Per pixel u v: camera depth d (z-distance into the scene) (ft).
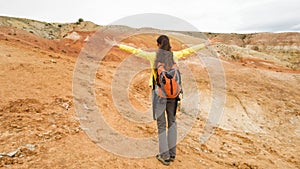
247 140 27.66
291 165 21.85
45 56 41.34
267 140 30.17
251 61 139.54
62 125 15.26
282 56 305.12
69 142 13.19
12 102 17.40
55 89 22.15
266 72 65.26
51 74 26.76
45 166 10.67
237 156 20.03
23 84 21.89
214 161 16.53
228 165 16.58
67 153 12.00
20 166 10.46
